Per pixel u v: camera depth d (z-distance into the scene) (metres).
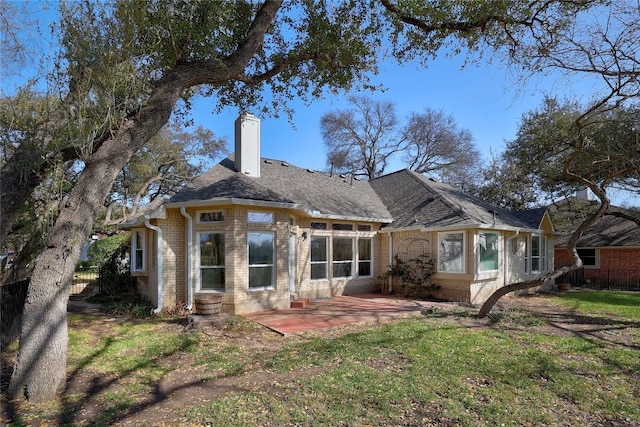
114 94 6.18
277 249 12.13
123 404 5.14
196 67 7.04
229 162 15.23
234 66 7.65
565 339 8.39
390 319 10.59
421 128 38.94
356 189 19.33
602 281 22.00
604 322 10.41
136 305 12.27
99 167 5.81
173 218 12.07
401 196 18.59
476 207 16.92
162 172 30.17
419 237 15.34
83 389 5.68
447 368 6.36
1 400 5.23
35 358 5.29
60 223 5.60
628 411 4.95
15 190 6.39
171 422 4.58
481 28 9.23
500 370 6.31
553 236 20.16
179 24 6.98
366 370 6.23
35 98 7.98
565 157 19.03
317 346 7.73
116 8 6.00
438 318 10.63
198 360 7.03
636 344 8.16
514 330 9.25
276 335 8.87
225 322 9.85
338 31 9.80
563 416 4.80
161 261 11.69
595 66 9.24
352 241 15.98
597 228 23.95
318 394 5.33
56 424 4.57
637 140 12.18
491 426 4.50
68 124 6.03
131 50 6.18
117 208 27.73
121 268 17.56
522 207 27.25
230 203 10.95
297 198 14.54
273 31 10.09
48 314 5.40
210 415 4.73
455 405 5.01
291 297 13.10
